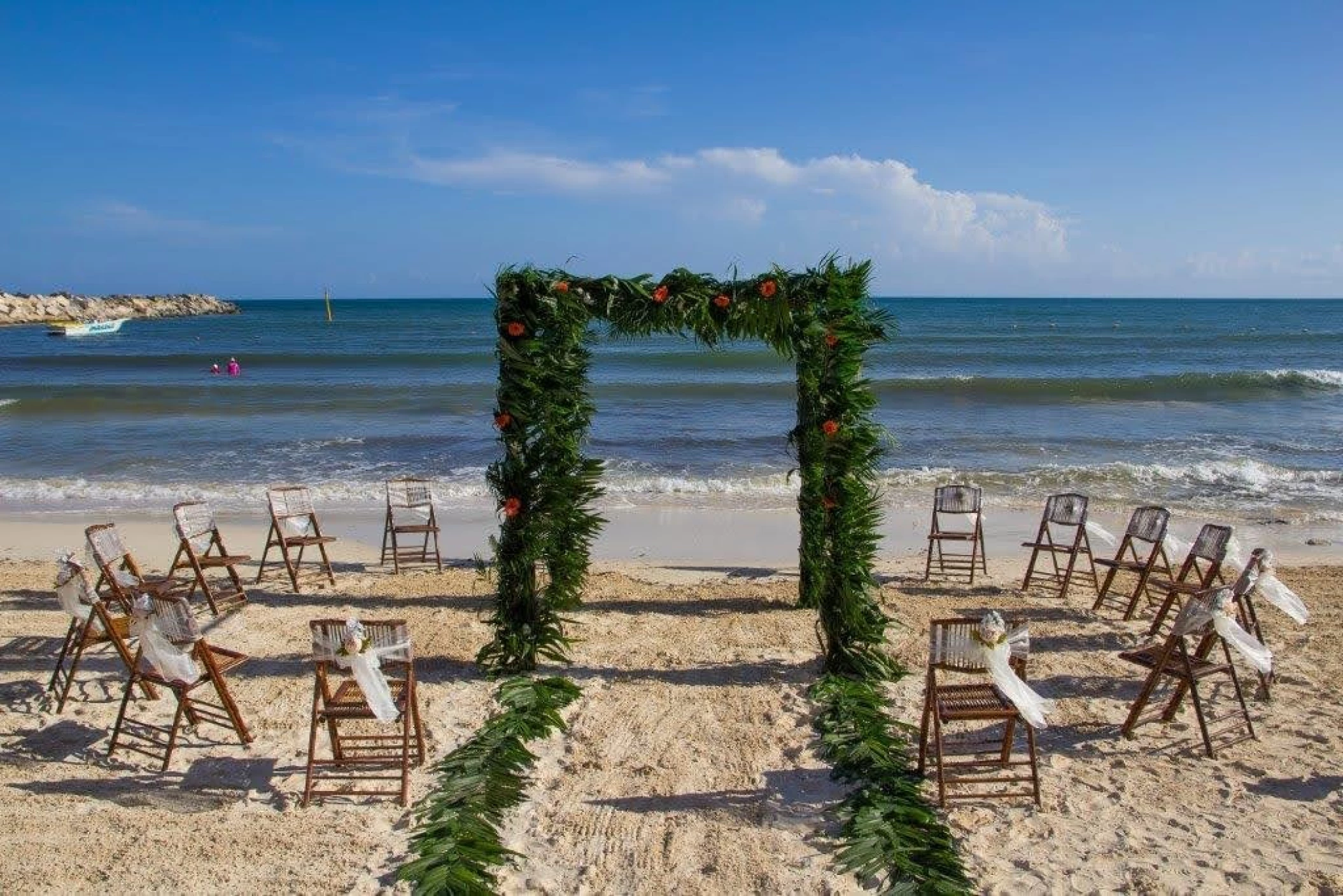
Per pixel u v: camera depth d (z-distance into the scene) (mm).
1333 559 11906
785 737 6859
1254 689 7629
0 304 85062
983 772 6301
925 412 24969
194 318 100188
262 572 10781
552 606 8359
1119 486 16281
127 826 5699
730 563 12047
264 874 5211
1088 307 126062
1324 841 5430
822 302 8219
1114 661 8297
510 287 8078
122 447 20203
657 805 5961
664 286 8125
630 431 21844
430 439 21188
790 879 5168
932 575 11172
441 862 5145
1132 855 5336
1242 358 40094
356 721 7055
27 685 7711
